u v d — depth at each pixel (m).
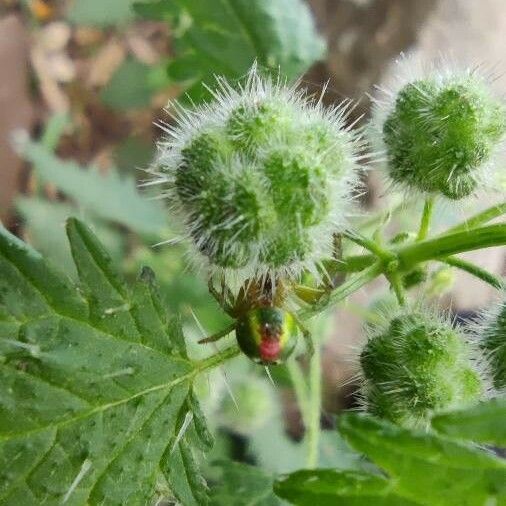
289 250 0.05
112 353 0.05
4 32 0.12
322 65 0.11
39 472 0.05
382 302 0.07
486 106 0.06
